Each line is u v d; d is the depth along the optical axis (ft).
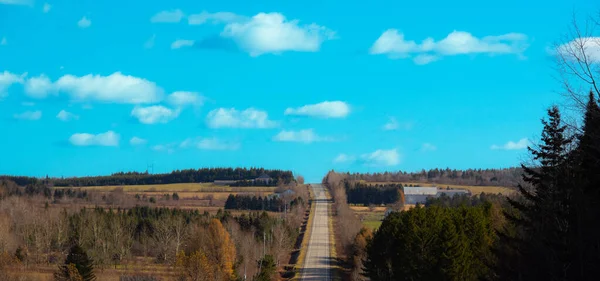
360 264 396.16
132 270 362.94
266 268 385.50
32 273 327.67
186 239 419.74
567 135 165.68
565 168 152.97
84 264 302.86
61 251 407.64
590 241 131.85
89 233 419.33
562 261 138.00
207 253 355.15
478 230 267.39
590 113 103.86
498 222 272.10
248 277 378.32
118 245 402.31
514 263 174.40
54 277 303.27
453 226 260.62
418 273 267.18
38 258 371.15
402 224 296.30
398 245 291.38
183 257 320.09
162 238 416.26
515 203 185.37
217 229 375.25
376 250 329.31
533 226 168.25
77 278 292.40
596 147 117.39
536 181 177.17
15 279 302.04
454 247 258.16
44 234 401.70
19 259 344.28
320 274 412.36
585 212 130.11
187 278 310.04
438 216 283.18
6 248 355.77
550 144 168.66
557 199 154.40
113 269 364.58
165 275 345.92
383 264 310.65
